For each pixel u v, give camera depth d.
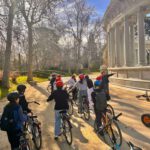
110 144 8.62
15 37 31.86
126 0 31.50
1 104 18.83
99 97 9.35
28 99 21.69
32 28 44.62
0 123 6.47
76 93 16.30
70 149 8.23
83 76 13.12
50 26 44.75
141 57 29.44
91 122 11.98
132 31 37.06
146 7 29.36
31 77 44.03
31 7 40.28
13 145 6.62
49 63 86.81
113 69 39.25
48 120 12.78
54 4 39.47
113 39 43.94
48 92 27.69
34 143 8.45
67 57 85.06
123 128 10.70
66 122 8.89
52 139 9.41
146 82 25.97
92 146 8.45
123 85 32.78
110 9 37.97
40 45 65.62
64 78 55.00
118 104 17.41
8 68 30.38
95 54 92.44
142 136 9.48
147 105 16.89
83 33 78.06
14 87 31.72
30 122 8.44
